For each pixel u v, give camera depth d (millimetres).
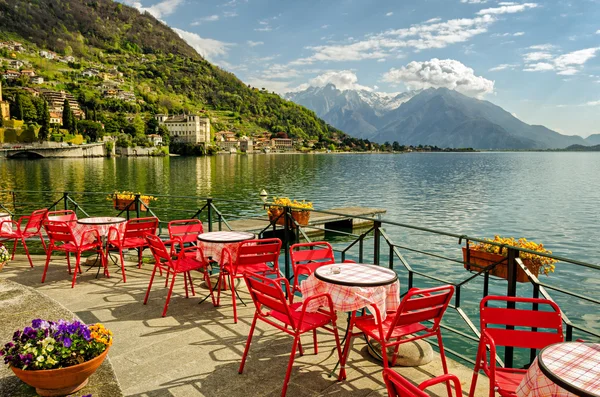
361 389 3996
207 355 4688
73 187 48469
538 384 2461
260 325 5539
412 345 4598
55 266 8516
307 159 150500
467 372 4387
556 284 12211
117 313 5938
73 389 3035
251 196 38656
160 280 7551
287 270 7137
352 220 20438
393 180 56062
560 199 34531
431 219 24984
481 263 7625
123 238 7348
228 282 7043
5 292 4789
